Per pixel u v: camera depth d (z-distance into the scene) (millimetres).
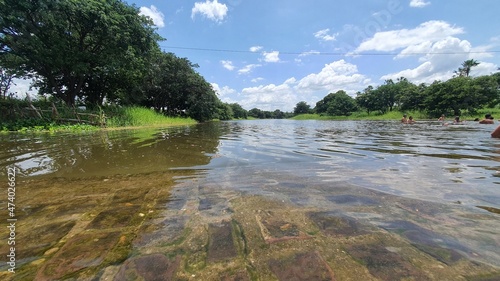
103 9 12844
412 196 2146
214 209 1944
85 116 13062
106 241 1488
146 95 27156
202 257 1306
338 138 7531
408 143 5945
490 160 3674
